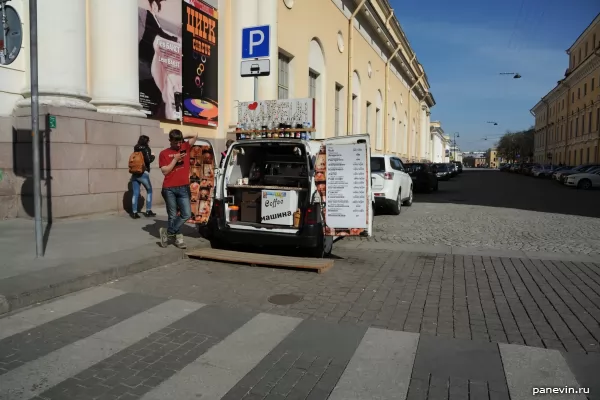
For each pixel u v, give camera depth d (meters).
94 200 9.53
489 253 7.89
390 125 37.56
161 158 7.00
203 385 3.30
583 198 20.19
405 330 4.35
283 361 3.68
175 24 12.16
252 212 7.56
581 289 5.72
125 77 10.23
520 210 14.80
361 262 7.20
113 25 10.02
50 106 8.59
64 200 8.91
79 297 5.18
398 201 13.59
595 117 51.00
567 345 4.00
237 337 4.15
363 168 6.88
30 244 6.95
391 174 12.99
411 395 3.17
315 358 3.74
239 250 7.80
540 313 4.84
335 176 6.98
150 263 6.49
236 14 14.74
